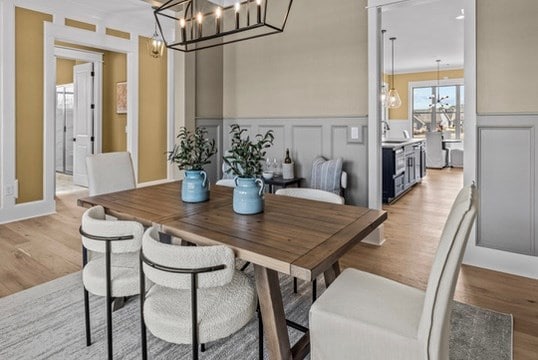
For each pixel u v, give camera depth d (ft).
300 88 13.37
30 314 7.27
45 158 14.93
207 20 14.85
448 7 16.34
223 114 15.89
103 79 21.93
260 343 5.44
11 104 13.79
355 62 11.98
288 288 8.64
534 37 8.75
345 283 5.33
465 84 9.70
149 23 18.20
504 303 7.85
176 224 5.75
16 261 10.01
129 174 9.91
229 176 12.29
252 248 4.66
